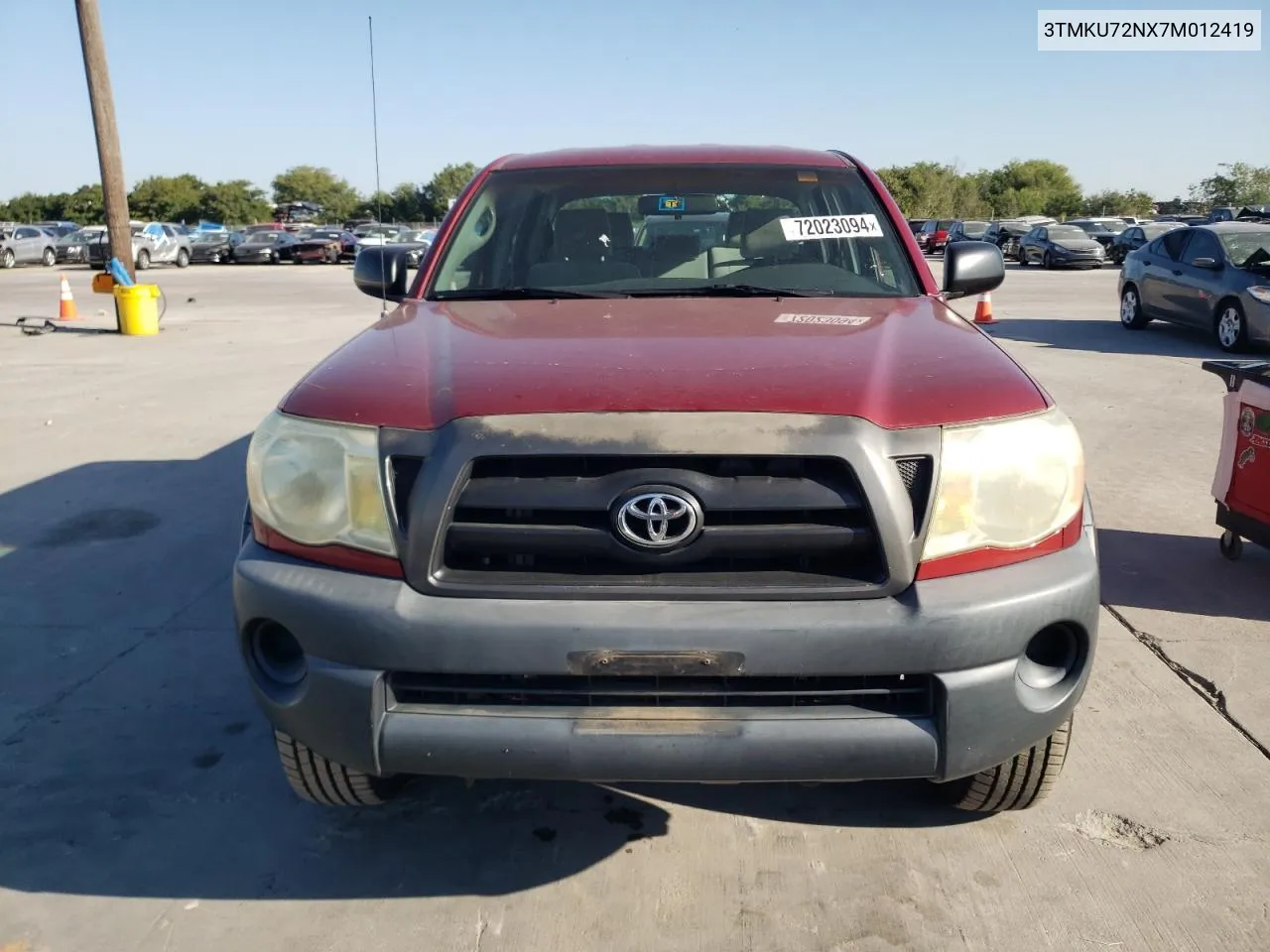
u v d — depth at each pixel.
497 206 3.69
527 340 2.63
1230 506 4.71
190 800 3.03
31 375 10.37
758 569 2.19
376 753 2.22
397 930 2.49
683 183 3.70
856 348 2.54
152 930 2.50
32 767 3.20
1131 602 4.35
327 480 2.27
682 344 2.55
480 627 2.13
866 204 3.66
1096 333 13.54
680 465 2.16
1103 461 6.62
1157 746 3.22
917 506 2.19
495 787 3.08
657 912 2.54
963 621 2.14
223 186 84.25
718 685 2.20
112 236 14.10
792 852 2.76
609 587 2.15
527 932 2.48
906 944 2.42
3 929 2.50
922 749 2.18
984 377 2.40
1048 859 2.70
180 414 8.36
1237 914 2.49
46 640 4.09
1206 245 12.35
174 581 4.71
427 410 2.28
